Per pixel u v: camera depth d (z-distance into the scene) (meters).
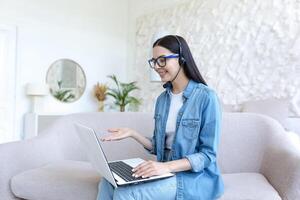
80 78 4.64
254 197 1.26
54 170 1.67
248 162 1.75
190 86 1.30
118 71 5.08
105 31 4.92
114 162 1.40
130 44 5.11
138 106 4.86
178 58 1.28
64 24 4.47
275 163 1.53
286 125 2.78
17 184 1.59
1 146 1.68
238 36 3.45
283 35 3.04
